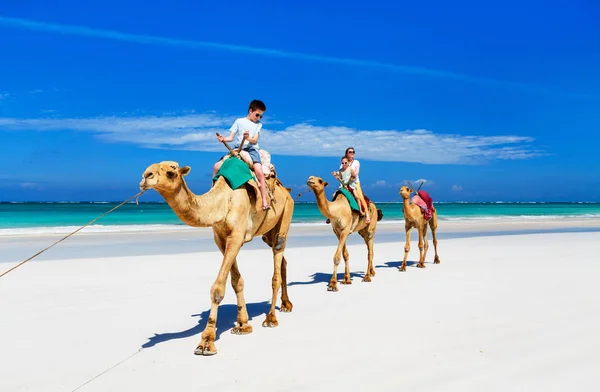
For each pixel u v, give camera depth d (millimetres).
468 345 6297
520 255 15711
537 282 10727
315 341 6598
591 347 6164
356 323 7477
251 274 12078
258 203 7094
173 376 5398
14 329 7105
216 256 15195
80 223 33594
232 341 6637
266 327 7340
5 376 5406
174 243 19891
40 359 5918
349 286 10750
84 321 7559
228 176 6855
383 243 20500
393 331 6992
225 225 6645
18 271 12125
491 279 11219
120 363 5797
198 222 6234
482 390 4922
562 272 12102
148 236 22859
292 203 8188
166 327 7324
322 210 10336
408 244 13164
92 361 5863
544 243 19688
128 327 7273
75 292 9617
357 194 11312
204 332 6219
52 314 7934
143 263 13602
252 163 7277
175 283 10664
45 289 9883
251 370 5547
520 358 5789
